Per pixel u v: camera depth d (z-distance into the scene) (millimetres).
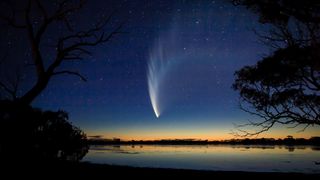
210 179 17203
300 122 14945
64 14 15109
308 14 11477
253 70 16344
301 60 14062
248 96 16172
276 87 15992
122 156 73500
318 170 36188
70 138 24484
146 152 106250
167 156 82500
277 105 15594
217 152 114938
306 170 36344
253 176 18641
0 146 16141
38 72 14766
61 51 14930
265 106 15727
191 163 54188
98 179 15555
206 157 79188
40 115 21594
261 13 13297
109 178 15961
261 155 86750
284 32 13844
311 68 14477
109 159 58688
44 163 18547
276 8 12414
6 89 15812
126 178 16219
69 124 25078
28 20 14883
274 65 15266
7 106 15070
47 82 14875
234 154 96812
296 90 15453
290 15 12211
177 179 16672
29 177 14508
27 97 14672
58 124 23781
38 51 14828
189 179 16891
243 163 53812
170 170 19703
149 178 16578
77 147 25531
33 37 14773
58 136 23078
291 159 63281
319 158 65250
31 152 18312
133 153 94062
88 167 19312
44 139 21688
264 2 12602
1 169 14945
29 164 16750
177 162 56406
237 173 19672
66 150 24172
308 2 11148
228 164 51375
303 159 62750
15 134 16500
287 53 14094
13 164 15680
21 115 16797
